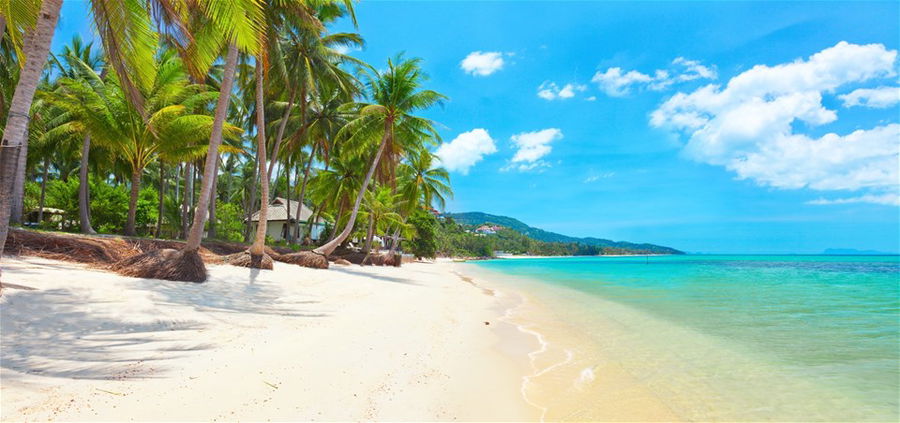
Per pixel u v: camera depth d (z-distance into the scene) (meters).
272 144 28.22
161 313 5.86
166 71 15.48
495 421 3.79
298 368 4.39
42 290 5.89
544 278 26.53
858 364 6.00
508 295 15.30
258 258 12.90
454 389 4.48
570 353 6.54
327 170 28.88
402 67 21.17
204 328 5.54
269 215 40.81
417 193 35.72
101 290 6.53
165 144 15.67
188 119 15.25
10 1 7.59
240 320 6.24
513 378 5.11
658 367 5.81
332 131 27.59
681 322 9.40
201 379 3.81
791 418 4.15
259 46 8.19
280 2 13.98
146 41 8.08
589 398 4.58
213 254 14.12
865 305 12.25
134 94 8.41
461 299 13.05
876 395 4.78
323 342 5.54
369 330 6.64
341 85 23.03
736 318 9.91
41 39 5.75
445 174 36.84
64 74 19.22
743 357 6.36
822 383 5.20
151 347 4.54
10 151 5.42
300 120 26.67
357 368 4.65
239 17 7.32
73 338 4.46
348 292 11.00
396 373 4.70
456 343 6.66
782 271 35.53
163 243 13.39
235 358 4.48
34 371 3.54
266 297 8.59
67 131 18.31
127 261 8.95
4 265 7.43
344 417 3.40
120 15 7.58
